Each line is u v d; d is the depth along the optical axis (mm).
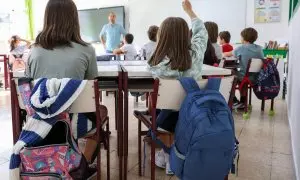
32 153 1217
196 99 1332
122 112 1714
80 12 7680
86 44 1535
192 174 1311
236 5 5902
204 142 1252
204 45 1733
